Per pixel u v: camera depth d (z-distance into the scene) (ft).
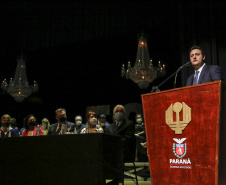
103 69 34.68
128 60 33.27
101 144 7.36
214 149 6.03
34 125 14.56
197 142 6.31
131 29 23.41
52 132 14.03
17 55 30.53
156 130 7.10
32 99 37.04
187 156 6.44
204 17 18.57
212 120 6.14
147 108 7.36
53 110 36.73
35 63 36.55
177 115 6.69
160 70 26.40
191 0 19.29
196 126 6.37
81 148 7.47
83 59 35.27
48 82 36.83
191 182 6.31
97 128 14.47
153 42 30.01
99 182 7.17
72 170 7.45
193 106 6.47
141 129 22.07
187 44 19.01
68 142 7.63
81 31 24.82
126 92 33.60
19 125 36.78
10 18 26.68
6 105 37.01
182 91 6.70
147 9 23.03
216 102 6.11
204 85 6.34
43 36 25.80
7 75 34.47
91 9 24.80
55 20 25.64
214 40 17.72
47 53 35.09
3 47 26.86
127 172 18.56
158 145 7.01
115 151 8.38
